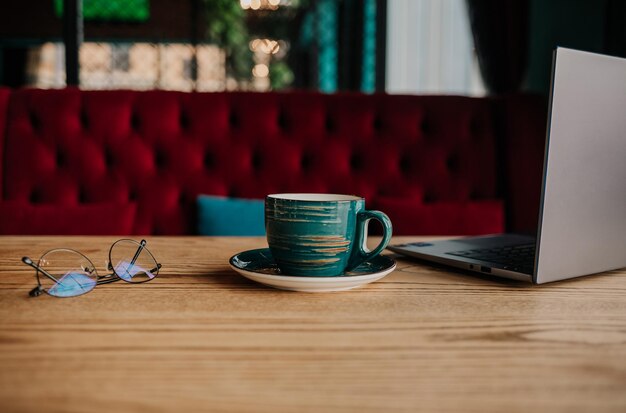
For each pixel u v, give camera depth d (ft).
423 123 7.72
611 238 3.09
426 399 2.07
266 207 2.94
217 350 2.31
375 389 2.11
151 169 7.33
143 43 17.03
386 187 7.50
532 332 2.48
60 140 7.21
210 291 2.87
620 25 8.21
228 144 7.41
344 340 2.39
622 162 3.02
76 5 11.75
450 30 13.83
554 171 2.83
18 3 18.20
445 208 7.01
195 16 17.72
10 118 7.25
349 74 21.39
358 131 7.55
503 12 10.80
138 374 2.17
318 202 2.81
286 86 22.88
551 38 10.64
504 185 7.68
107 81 16.81
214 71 18.44
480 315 2.63
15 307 2.65
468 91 13.56
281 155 7.41
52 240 3.92
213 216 6.86
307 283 2.79
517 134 7.52
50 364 2.22
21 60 18.72
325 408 2.03
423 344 2.37
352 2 21.17
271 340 2.39
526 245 3.69
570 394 2.10
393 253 3.65
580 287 3.00
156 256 3.51
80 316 2.57
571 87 2.78
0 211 6.46
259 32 21.56
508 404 2.06
